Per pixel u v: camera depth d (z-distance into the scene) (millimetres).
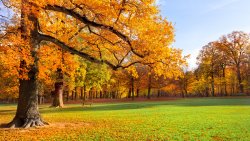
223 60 80875
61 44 17047
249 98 63781
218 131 14602
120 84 81188
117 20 14555
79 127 17109
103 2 13969
